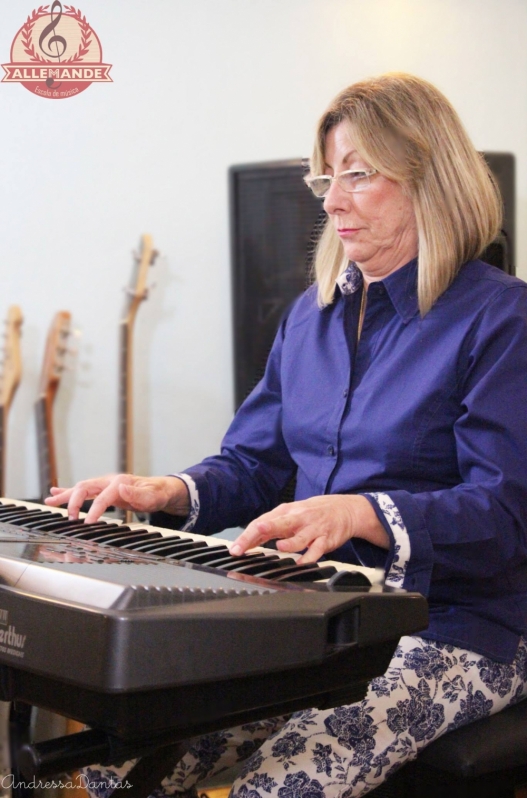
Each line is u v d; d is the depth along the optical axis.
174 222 2.63
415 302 1.24
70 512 1.19
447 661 1.12
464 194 1.22
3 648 0.76
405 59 2.62
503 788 1.11
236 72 2.61
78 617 0.70
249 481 1.46
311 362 1.35
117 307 2.63
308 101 2.62
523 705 1.18
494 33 2.63
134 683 0.67
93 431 2.64
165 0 2.57
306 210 2.12
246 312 2.18
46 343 2.60
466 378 1.17
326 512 0.99
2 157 2.55
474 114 2.63
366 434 1.21
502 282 1.20
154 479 1.33
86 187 2.60
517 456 1.11
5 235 2.57
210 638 0.69
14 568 0.81
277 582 0.81
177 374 2.66
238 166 2.14
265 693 0.76
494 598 1.18
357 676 0.82
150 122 2.60
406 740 1.04
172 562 0.88
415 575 1.04
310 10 2.60
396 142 1.21
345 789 0.99
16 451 2.61
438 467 1.19
